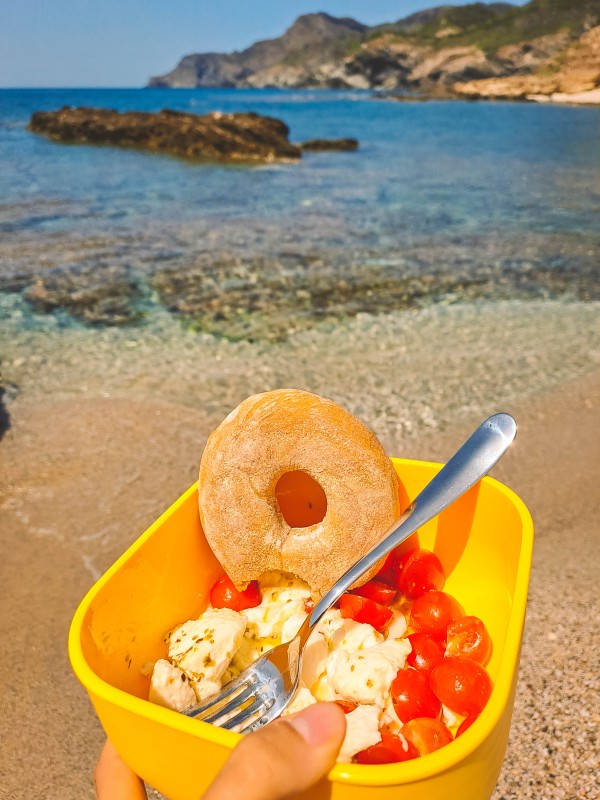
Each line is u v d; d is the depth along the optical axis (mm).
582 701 2475
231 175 17984
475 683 1295
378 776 981
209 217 12633
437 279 8422
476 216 12734
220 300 7594
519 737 2359
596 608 2900
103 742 2477
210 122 21969
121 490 4016
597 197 14508
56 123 24297
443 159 21281
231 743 1038
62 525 3715
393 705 1329
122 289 8023
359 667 1381
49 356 6012
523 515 1512
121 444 4500
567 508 3619
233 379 5457
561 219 12344
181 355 5992
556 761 2275
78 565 3414
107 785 1409
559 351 5820
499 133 30266
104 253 9805
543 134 29188
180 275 8617
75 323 6875
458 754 995
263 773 958
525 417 4641
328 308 7293
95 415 4887
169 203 14055
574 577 3092
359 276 8578
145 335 6504
